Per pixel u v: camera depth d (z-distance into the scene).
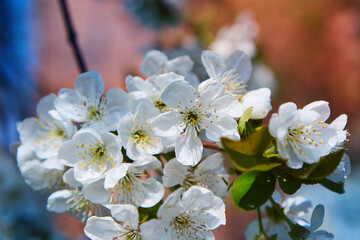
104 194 0.19
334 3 0.85
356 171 0.58
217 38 0.39
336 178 0.20
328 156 0.18
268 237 0.20
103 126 0.19
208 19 0.38
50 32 0.65
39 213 0.32
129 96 0.20
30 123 0.22
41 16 0.64
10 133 0.32
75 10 0.70
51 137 0.22
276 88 0.43
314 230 0.20
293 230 0.20
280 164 0.18
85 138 0.19
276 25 0.82
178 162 0.19
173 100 0.19
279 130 0.18
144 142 0.19
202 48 0.36
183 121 0.19
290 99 0.78
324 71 0.82
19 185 0.32
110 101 0.20
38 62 0.60
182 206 0.19
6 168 0.32
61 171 0.22
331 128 0.19
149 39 0.69
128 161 0.19
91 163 0.19
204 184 0.20
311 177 0.18
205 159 0.19
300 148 0.18
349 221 0.46
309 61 0.82
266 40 0.81
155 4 0.38
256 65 0.39
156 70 0.22
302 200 0.22
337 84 0.82
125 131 0.19
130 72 0.33
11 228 0.31
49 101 0.22
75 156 0.19
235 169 0.20
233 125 0.19
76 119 0.20
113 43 0.69
